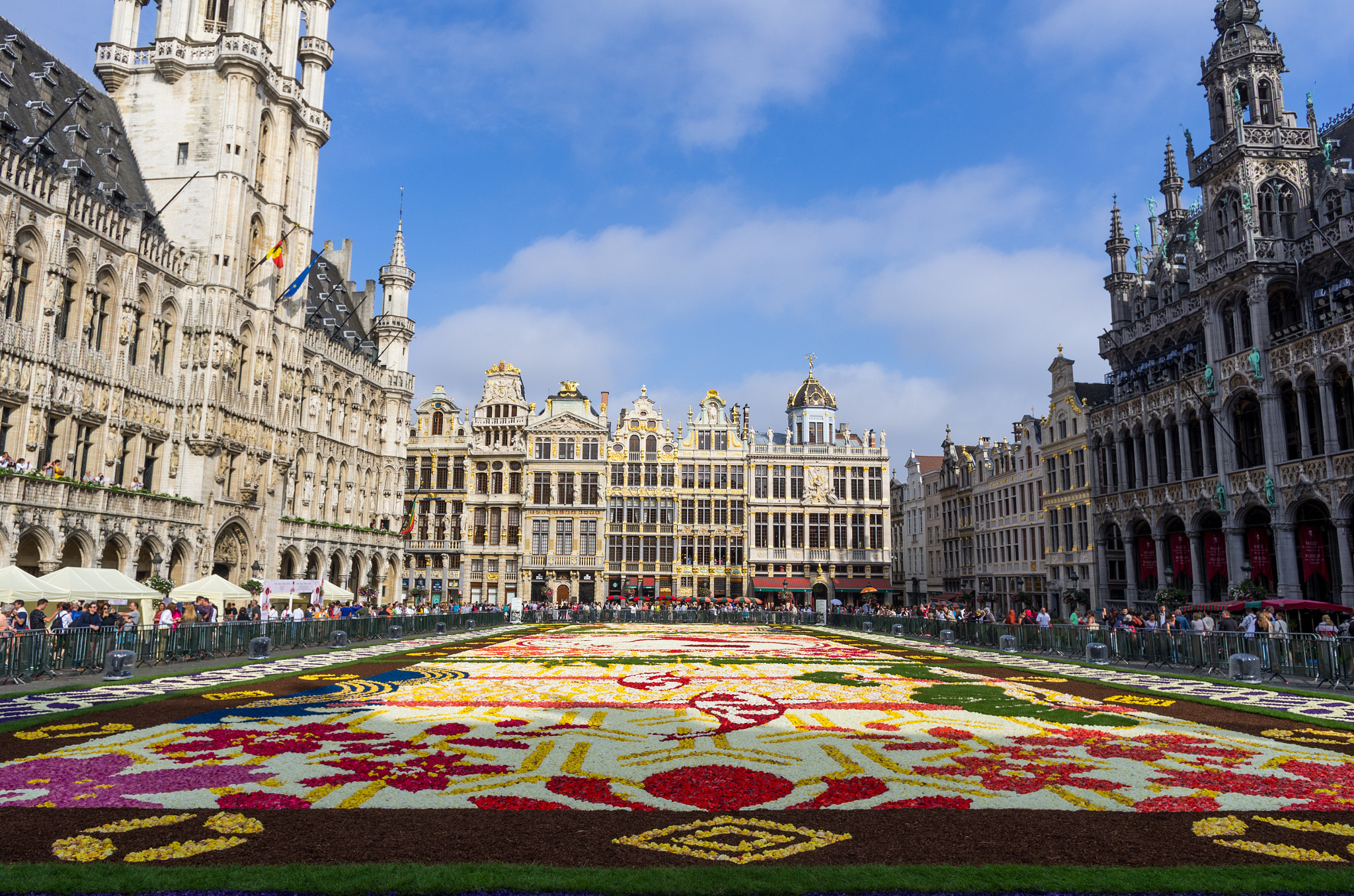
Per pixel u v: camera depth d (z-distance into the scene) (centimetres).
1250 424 4009
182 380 4516
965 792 998
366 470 6562
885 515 7662
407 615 4234
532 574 7350
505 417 7606
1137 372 4956
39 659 2039
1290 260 3825
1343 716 1569
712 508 7575
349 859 754
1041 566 5900
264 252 5128
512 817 894
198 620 3206
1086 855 776
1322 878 711
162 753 1183
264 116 5250
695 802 948
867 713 1561
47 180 3616
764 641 3816
